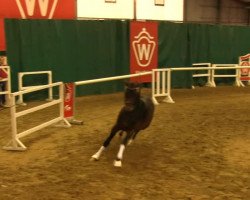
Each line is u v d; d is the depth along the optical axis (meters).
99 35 12.88
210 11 19.78
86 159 6.23
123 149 6.06
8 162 6.09
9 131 8.02
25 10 11.80
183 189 5.12
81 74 12.62
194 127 8.49
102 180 5.38
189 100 12.20
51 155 6.43
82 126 8.48
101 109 10.55
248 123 8.95
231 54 16.27
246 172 5.77
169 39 14.39
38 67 11.66
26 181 5.32
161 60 14.28
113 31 13.18
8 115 9.57
